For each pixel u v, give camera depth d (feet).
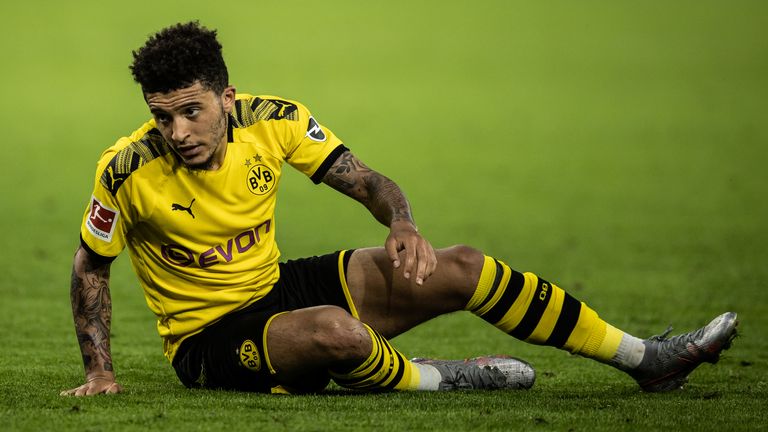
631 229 135.54
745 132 229.66
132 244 53.57
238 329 51.93
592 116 253.44
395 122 242.99
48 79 295.89
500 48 367.04
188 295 53.11
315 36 376.27
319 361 50.31
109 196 51.19
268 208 53.62
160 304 53.93
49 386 55.01
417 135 226.99
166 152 51.31
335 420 46.24
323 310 50.39
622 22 414.82
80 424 45.21
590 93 288.51
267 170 53.21
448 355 71.41
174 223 51.75
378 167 188.85
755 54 349.41
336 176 54.75
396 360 51.85
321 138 54.75
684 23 410.31
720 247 122.83
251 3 429.38
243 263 53.21
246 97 53.98
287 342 50.31
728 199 158.61
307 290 55.16
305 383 52.03
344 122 241.14
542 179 178.81
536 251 120.67
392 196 53.57
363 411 48.11
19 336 75.61
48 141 213.46
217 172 51.75
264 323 51.16
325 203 156.76
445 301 54.24
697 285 101.30
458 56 351.67
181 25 49.39
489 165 193.36
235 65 314.76
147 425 45.09
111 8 400.47
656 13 431.02
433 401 50.60
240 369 51.83
